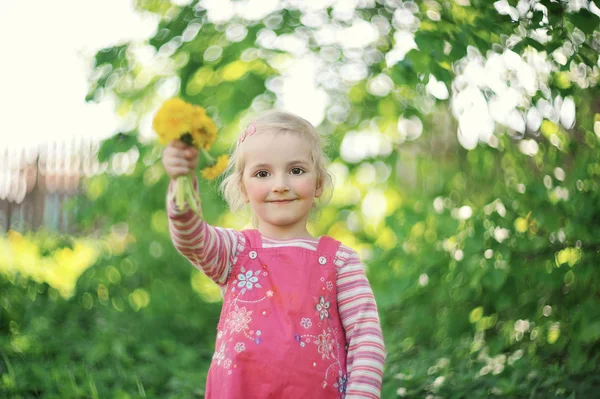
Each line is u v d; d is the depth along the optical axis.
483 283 3.59
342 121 5.82
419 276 4.16
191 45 4.96
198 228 1.94
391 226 4.71
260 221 2.14
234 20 5.09
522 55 3.59
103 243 6.27
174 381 4.02
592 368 3.40
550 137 4.00
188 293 6.06
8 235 8.57
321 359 1.96
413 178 6.32
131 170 5.62
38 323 4.84
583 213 3.51
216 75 5.26
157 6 5.38
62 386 3.89
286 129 2.12
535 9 3.35
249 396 1.93
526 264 3.64
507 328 3.90
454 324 4.03
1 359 4.24
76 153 9.98
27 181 10.08
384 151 5.88
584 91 3.73
